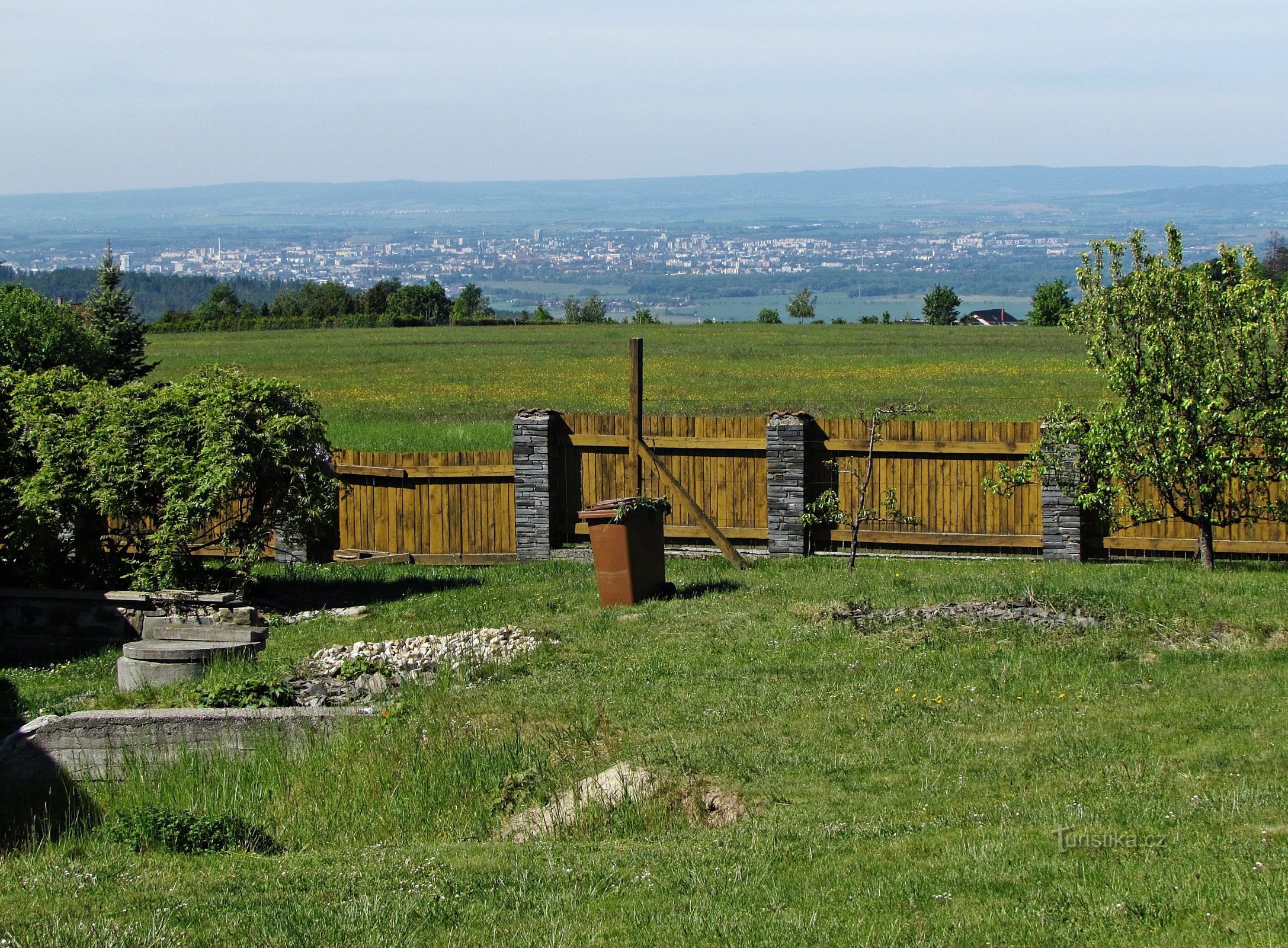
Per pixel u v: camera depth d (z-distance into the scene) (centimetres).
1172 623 1264
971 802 838
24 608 1511
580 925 652
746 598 1498
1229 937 581
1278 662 1132
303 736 1072
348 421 3719
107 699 1255
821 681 1147
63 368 1645
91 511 1541
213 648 1355
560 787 941
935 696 1090
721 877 722
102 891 744
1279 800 785
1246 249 1527
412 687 1202
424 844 858
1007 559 1725
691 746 975
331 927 662
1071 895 650
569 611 1524
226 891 738
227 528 1577
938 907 653
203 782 1000
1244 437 1513
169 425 1513
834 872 720
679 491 1773
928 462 1772
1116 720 994
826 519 1727
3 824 955
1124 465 1547
